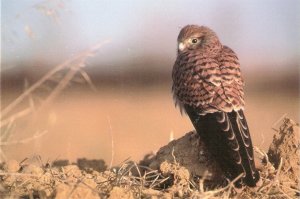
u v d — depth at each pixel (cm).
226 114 1220
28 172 1224
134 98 3316
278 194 1213
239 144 1183
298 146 1286
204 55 1305
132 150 2006
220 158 1184
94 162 1471
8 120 1151
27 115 1578
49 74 1142
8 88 2905
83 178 1192
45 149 1916
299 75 3912
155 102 3200
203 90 1257
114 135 2323
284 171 1273
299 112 2795
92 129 2439
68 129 2388
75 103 3056
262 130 2314
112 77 3756
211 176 1248
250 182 1157
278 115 2711
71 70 1156
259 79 3928
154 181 1229
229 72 1268
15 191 1142
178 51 1410
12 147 1678
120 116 2788
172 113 2889
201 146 1262
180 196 1185
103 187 1178
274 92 3453
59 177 1215
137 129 2477
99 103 3117
